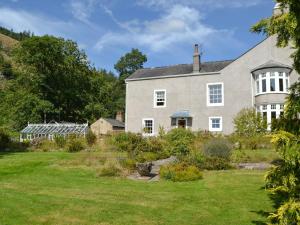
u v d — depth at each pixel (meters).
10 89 62.94
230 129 36.53
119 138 31.14
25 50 60.62
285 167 7.51
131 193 14.22
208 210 11.79
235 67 37.09
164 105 40.41
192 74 39.09
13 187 15.27
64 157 25.06
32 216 11.01
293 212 7.00
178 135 27.70
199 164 19.53
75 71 67.62
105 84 76.31
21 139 44.16
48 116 62.41
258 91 35.47
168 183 16.25
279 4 7.99
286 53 34.91
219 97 37.69
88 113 68.06
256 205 12.21
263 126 31.17
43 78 61.53
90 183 16.39
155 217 11.07
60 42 63.53
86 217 11.02
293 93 8.11
